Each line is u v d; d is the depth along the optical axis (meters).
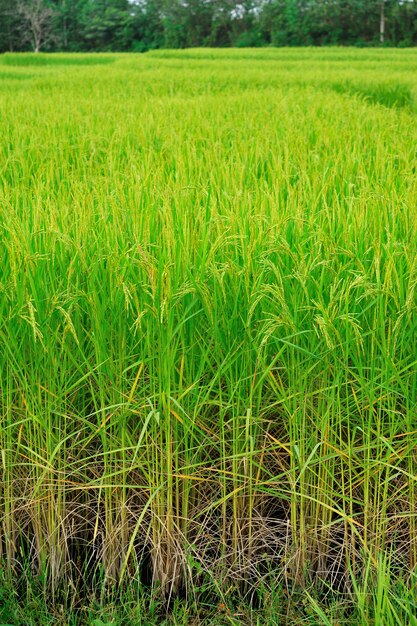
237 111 9.97
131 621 3.17
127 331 3.24
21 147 6.72
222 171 5.10
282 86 16.28
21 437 3.38
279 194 4.49
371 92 14.34
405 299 3.13
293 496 3.15
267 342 3.11
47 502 3.33
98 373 3.12
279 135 7.48
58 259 3.36
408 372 3.18
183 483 3.19
